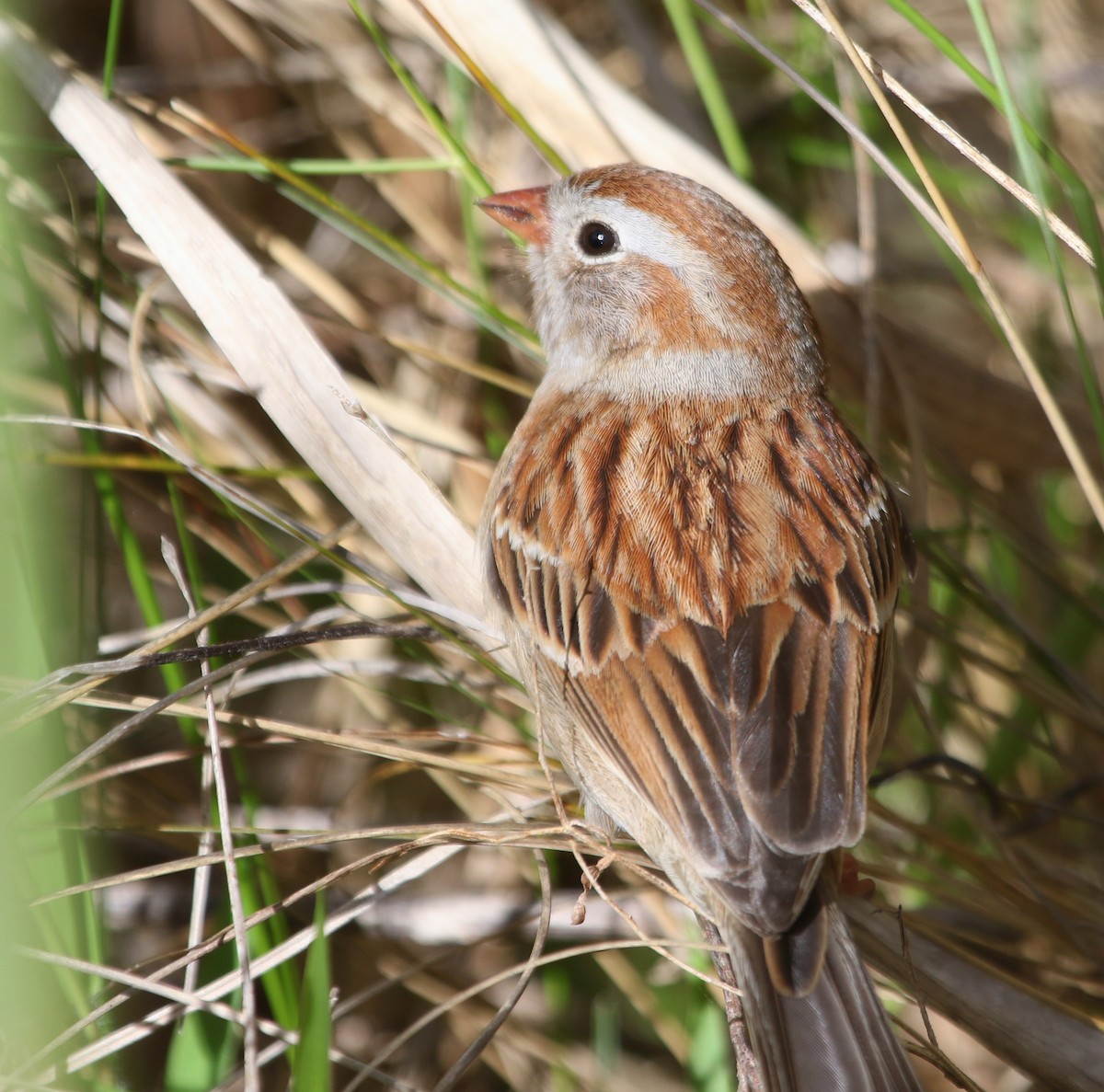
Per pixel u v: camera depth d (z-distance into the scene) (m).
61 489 10.64
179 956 8.23
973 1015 7.99
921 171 8.05
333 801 11.66
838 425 8.97
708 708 7.45
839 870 7.49
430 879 11.21
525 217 9.64
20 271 8.59
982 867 9.01
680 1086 10.66
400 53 11.49
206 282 8.74
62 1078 7.30
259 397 8.62
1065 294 7.92
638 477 8.34
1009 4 12.71
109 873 9.84
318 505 10.14
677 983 10.26
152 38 13.01
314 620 9.05
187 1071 7.91
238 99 12.93
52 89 9.16
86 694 8.22
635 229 9.07
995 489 12.19
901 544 8.97
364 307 11.68
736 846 7.05
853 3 12.72
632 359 9.12
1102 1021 8.34
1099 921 9.28
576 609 7.98
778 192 12.85
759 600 7.72
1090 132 12.65
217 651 7.84
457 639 8.57
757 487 8.26
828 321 10.95
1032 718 11.10
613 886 10.79
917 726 11.41
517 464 8.84
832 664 7.57
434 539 8.73
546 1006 10.80
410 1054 10.39
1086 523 12.59
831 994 6.75
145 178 8.86
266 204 12.71
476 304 10.20
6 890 6.89
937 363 11.54
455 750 10.20
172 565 8.36
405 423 10.73
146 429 9.34
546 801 8.55
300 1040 6.49
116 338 10.14
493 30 10.31
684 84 12.86
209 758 8.27
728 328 8.94
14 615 7.84
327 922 7.84
